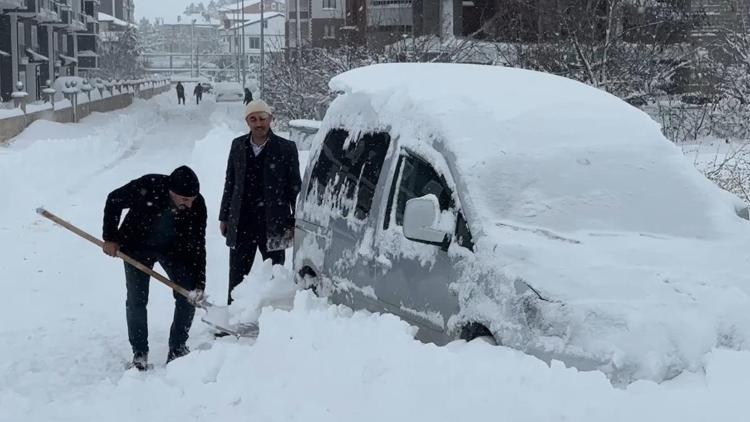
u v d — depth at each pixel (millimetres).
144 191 6781
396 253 5340
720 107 20266
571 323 4102
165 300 8984
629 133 5453
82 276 10023
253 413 4680
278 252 7992
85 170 21516
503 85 5824
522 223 4785
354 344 4836
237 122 40906
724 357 3902
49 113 37375
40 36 58844
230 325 6699
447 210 5051
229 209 8016
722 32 21750
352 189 6219
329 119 7012
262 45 40719
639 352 3963
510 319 4320
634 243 4672
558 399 3746
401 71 6523
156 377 5941
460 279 4727
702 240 4887
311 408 4422
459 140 5176
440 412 3932
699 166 11992
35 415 5363
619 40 20062
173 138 34844
